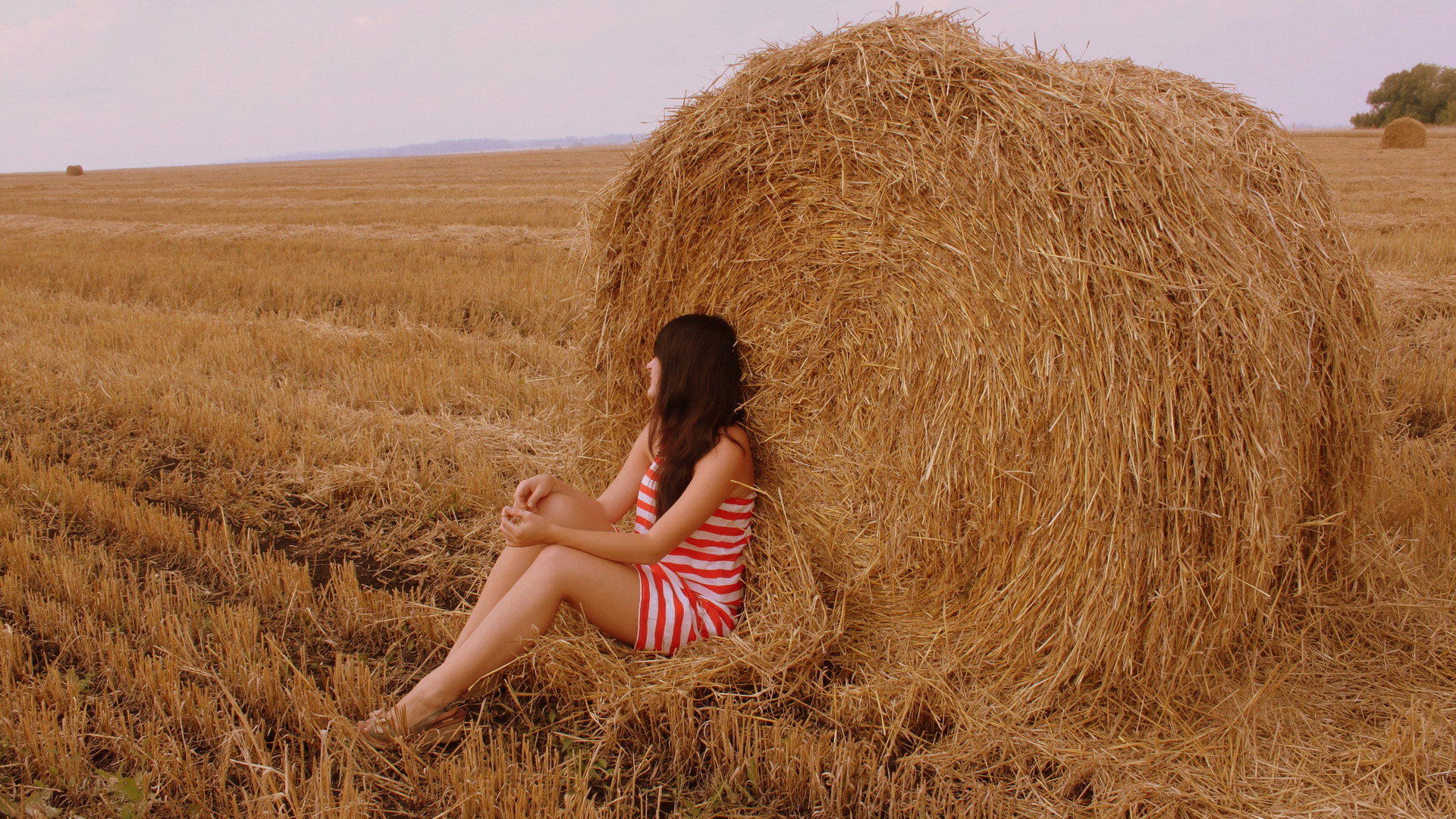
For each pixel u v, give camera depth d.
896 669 2.61
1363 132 62.09
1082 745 2.27
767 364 3.02
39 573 3.12
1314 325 2.52
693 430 2.65
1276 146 2.61
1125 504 2.19
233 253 12.21
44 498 3.85
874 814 2.11
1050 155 2.22
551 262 10.55
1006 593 2.48
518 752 2.33
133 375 5.74
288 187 34.50
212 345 6.54
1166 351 2.13
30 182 48.44
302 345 6.52
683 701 2.42
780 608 2.82
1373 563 2.82
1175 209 2.17
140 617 2.82
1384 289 7.25
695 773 2.28
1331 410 2.60
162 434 4.76
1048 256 2.21
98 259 11.50
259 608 3.04
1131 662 2.29
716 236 3.02
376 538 3.64
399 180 38.31
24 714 2.28
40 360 6.08
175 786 2.08
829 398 2.90
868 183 2.63
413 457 4.45
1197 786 2.11
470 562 3.42
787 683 2.56
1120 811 2.04
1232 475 2.18
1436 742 2.17
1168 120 2.35
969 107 2.39
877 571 2.87
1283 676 2.38
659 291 3.21
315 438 4.54
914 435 2.67
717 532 2.79
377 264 10.80
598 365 3.43
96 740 2.26
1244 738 2.23
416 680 2.64
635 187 3.15
